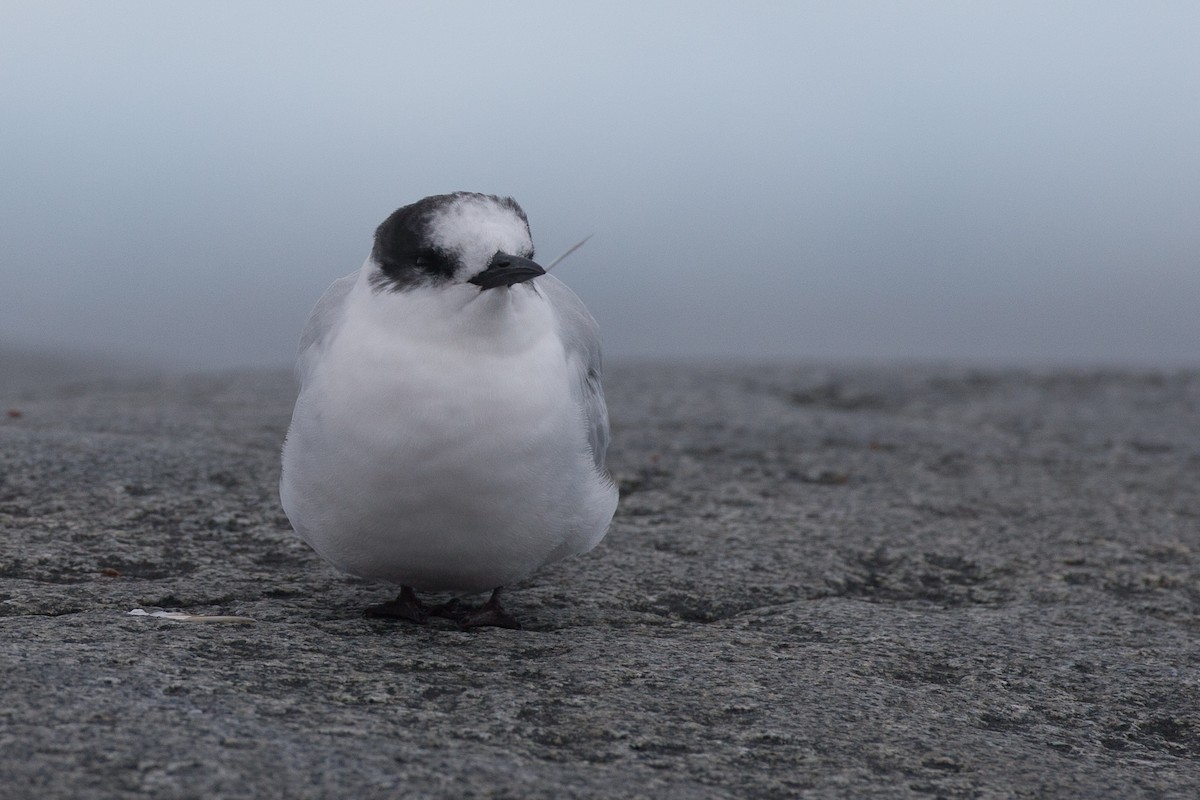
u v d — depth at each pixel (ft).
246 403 62.28
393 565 27.84
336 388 26.20
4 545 32.86
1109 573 36.88
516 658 26.35
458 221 26.07
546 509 26.99
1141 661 29.17
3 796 17.44
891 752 22.65
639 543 37.50
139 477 39.83
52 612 28.40
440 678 24.59
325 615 29.14
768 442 55.31
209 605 29.76
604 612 31.17
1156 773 23.21
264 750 19.70
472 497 26.16
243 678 23.32
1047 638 30.45
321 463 26.45
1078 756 23.76
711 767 21.36
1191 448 59.11
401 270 26.35
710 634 29.60
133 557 33.14
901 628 30.71
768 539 38.60
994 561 37.63
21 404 61.62
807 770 21.59
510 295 26.30
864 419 63.52
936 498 45.52
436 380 25.68
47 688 21.30
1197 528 42.39
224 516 37.09
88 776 18.20
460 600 31.42
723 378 77.77
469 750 20.92
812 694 25.12
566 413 26.96
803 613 31.63
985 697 26.40
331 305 29.48
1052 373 81.66
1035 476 51.19
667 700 24.13
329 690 23.25
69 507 36.58
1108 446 59.31
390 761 19.86
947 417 67.87
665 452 52.01
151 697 21.52
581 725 22.62
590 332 31.19
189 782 18.29
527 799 19.06
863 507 43.52
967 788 21.48
